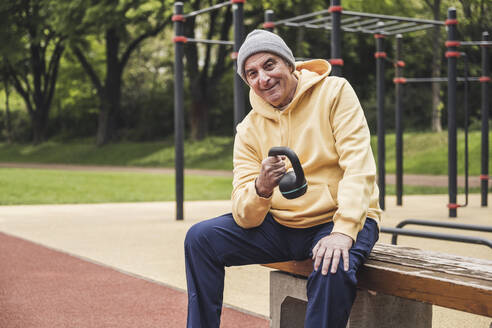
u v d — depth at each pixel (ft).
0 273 14.75
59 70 116.57
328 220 6.79
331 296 5.70
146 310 11.17
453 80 25.52
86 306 11.48
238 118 22.81
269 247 6.97
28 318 10.67
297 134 6.94
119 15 73.51
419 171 62.80
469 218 25.16
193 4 79.51
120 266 15.49
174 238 20.49
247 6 74.49
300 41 76.28
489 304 5.29
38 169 74.74
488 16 32.89
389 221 23.88
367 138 6.62
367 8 63.36
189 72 90.38
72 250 18.12
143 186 47.93
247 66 6.88
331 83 6.93
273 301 7.73
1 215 28.37
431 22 25.55
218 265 6.81
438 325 10.16
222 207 31.63
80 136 136.05
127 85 134.10
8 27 85.40
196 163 81.76
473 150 65.00
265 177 6.40
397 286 6.11
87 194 40.98
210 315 6.70
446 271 6.05
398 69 30.89
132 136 119.03
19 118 151.33
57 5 75.82
